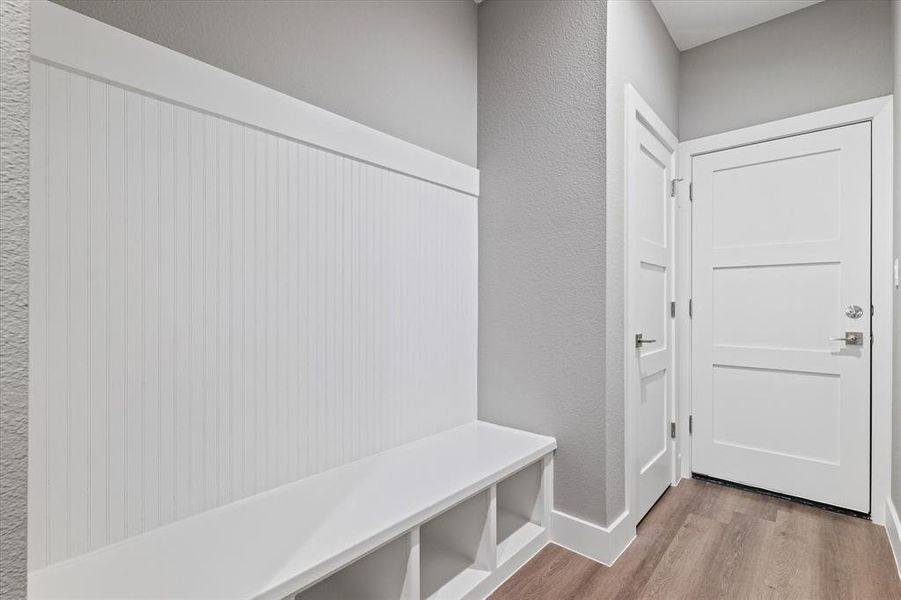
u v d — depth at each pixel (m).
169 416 1.24
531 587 1.63
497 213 2.19
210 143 1.31
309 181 1.56
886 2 2.11
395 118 1.87
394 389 1.86
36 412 1.04
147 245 1.20
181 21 1.27
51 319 1.05
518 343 2.11
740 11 2.34
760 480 2.44
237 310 1.38
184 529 1.22
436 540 1.79
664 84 2.44
